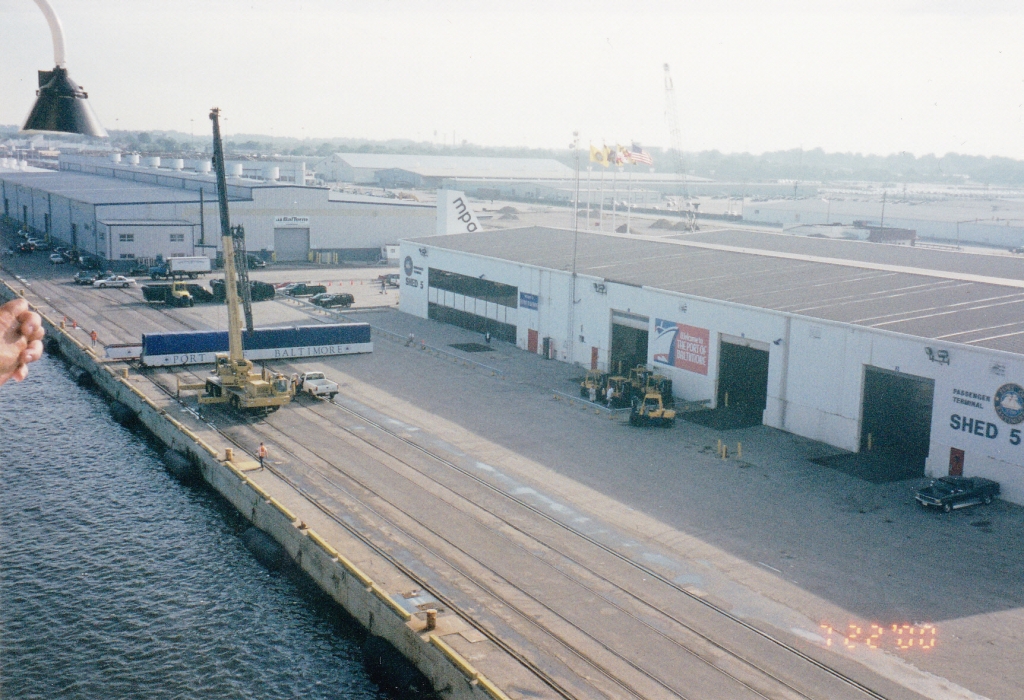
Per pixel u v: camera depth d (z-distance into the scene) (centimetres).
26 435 6275
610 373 7500
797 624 3516
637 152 13875
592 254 9025
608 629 3450
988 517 4606
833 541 4294
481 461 5394
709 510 4669
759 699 3002
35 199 16662
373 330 9262
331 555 4016
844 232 16275
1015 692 3067
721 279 7444
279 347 7838
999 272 8819
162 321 9444
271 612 3928
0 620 3781
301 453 5472
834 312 5994
